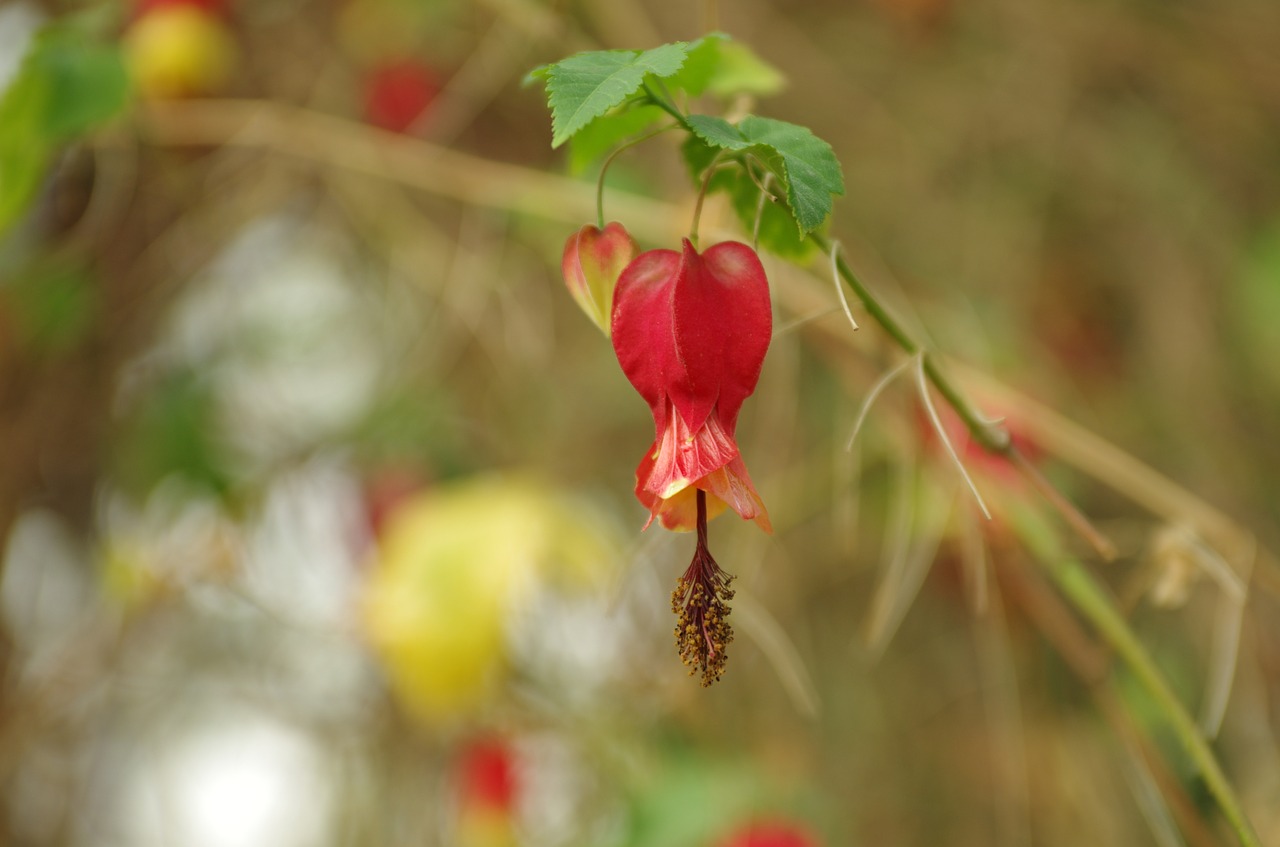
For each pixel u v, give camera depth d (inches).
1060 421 24.4
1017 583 24.2
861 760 32.4
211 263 32.0
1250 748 29.0
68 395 31.7
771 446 29.6
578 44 26.4
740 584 26.9
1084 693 29.6
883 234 33.2
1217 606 30.6
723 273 18.8
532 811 30.8
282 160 30.6
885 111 33.5
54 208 30.0
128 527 32.0
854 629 33.1
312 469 32.7
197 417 32.1
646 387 18.9
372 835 33.3
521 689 29.0
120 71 24.3
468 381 33.0
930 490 24.5
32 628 32.4
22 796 32.6
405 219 31.0
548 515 28.3
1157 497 23.9
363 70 30.8
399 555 27.9
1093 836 29.3
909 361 20.6
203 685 33.8
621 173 26.4
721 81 21.8
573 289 19.3
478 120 31.2
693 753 27.9
